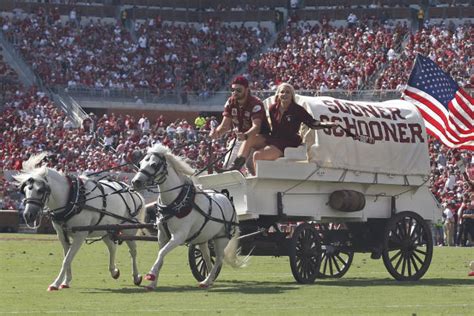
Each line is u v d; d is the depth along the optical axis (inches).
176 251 2166.6
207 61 4429.1
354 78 4050.2
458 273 1641.2
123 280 1454.2
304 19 4579.2
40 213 1291.8
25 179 1301.7
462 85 3772.1
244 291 1277.1
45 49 4276.6
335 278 1530.5
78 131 3700.8
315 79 4121.6
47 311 1048.2
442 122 1807.3
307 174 1432.1
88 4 4596.5
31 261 1813.5
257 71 4313.5
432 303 1138.7
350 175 1477.6
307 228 1417.3
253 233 1392.7
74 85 4018.2
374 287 1341.0
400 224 1507.1
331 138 1450.5
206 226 1322.6
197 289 1307.8
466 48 4030.5
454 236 2760.8
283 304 1123.9
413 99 1819.6
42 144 3597.4
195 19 4660.4
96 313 1030.4
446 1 4566.9
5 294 1228.5
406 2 4564.5
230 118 1437.0
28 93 3976.4
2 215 3085.6
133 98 4062.5
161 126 3799.2
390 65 4010.8
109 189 1375.5
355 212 1489.9
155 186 1348.4
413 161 1542.8
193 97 4116.6
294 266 1393.9
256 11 4628.4
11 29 4315.9
